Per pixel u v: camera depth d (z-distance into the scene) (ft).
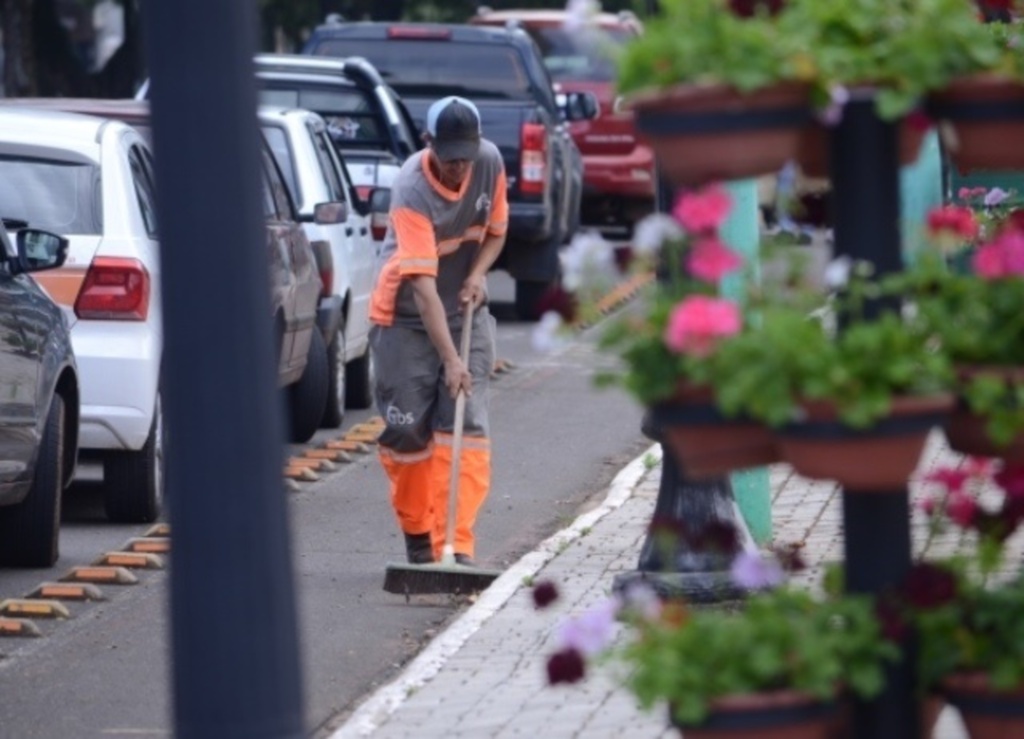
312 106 149.69
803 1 36.29
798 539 80.89
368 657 68.08
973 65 36.96
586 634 38.42
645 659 36.50
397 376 77.41
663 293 37.42
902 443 35.14
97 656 68.54
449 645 64.64
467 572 75.51
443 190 75.46
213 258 34.50
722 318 34.81
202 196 34.47
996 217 66.44
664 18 38.78
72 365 84.99
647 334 36.37
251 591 34.78
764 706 35.86
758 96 35.42
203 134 34.42
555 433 120.78
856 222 37.09
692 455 36.52
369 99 149.38
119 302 89.40
